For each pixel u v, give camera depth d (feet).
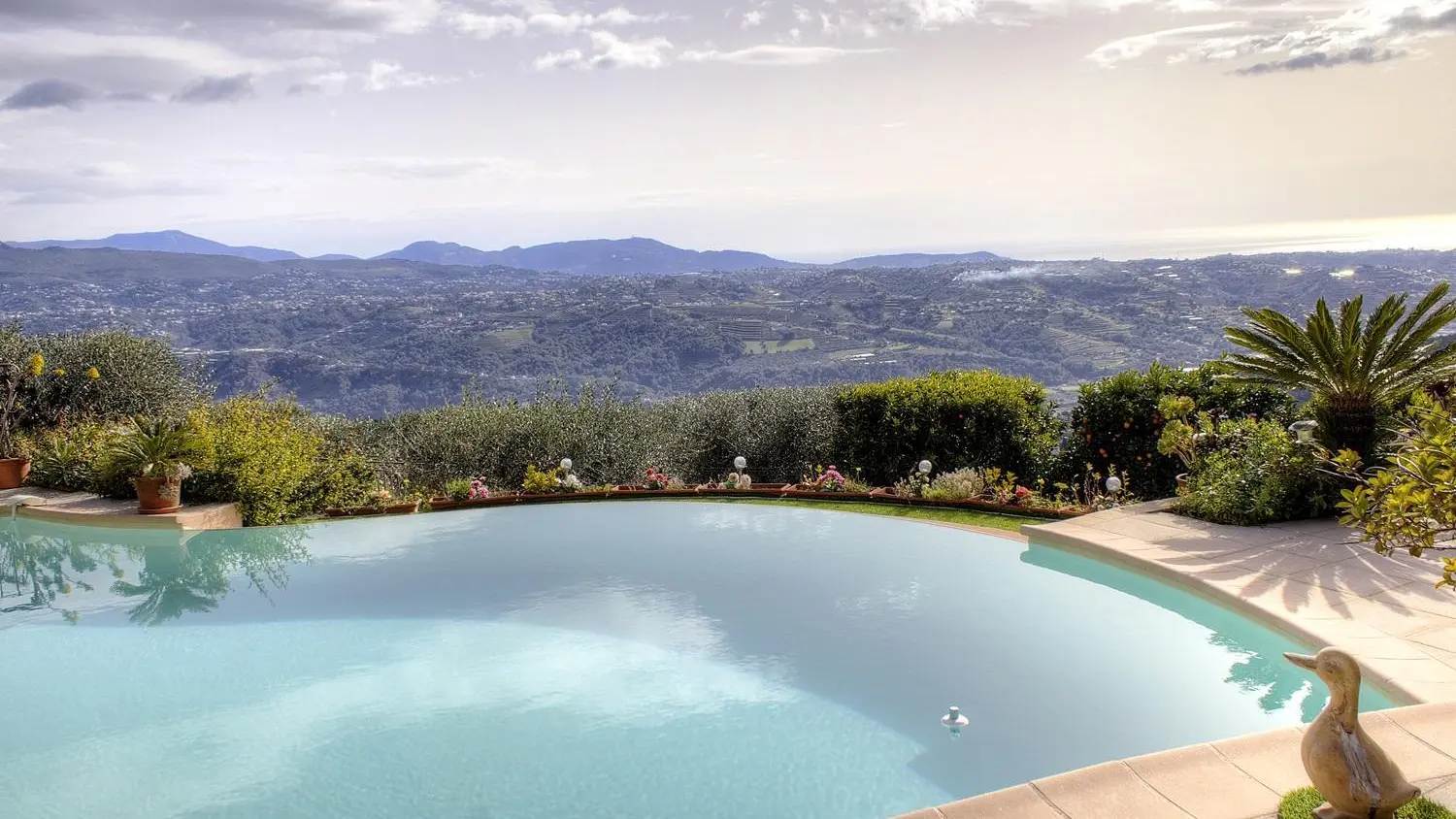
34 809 14.71
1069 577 25.27
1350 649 17.04
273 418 40.16
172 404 50.08
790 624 22.47
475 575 27.55
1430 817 10.78
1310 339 27.40
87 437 39.37
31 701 18.94
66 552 30.53
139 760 16.31
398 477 44.86
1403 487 12.16
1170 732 16.01
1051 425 38.29
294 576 27.78
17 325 49.29
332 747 16.62
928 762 15.38
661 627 22.61
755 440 53.47
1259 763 12.48
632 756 15.97
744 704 17.98
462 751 16.34
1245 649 19.74
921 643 20.84
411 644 21.88
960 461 37.88
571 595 25.43
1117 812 11.39
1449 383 28.48
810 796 14.44
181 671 20.48
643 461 48.88
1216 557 23.32
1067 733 16.16
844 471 41.39
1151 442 34.27
